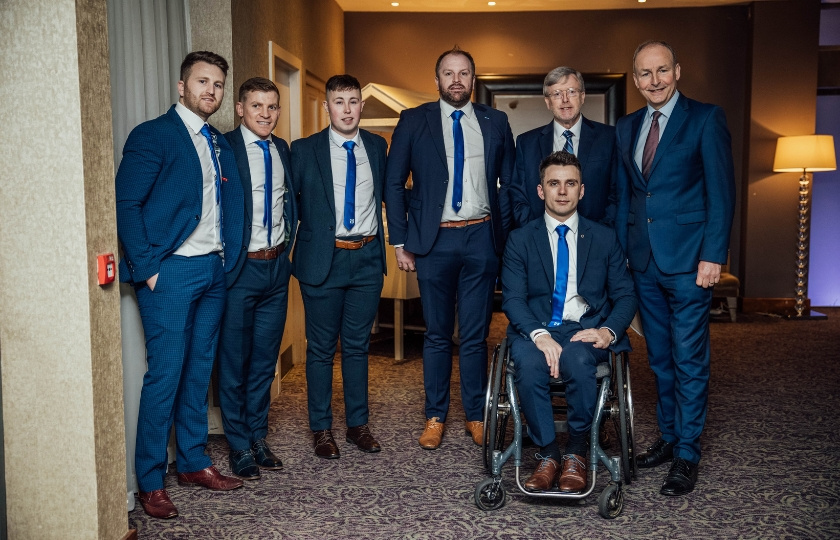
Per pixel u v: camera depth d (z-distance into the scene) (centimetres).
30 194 232
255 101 319
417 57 816
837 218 842
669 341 333
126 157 274
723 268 766
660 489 306
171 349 282
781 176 797
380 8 794
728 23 804
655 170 314
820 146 747
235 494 305
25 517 240
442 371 368
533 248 318
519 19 811
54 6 225
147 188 273
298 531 269
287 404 444
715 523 274
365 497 301
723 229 303
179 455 313
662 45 309
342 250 346
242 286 321
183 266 283
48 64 227
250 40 421
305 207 347
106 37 243
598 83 809
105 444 243
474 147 352
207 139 294
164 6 336
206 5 377
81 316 233
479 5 781
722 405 441
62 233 231
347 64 820
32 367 236
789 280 805
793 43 784
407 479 321
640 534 265
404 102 591
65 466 237
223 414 330
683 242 312
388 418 416
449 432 389
